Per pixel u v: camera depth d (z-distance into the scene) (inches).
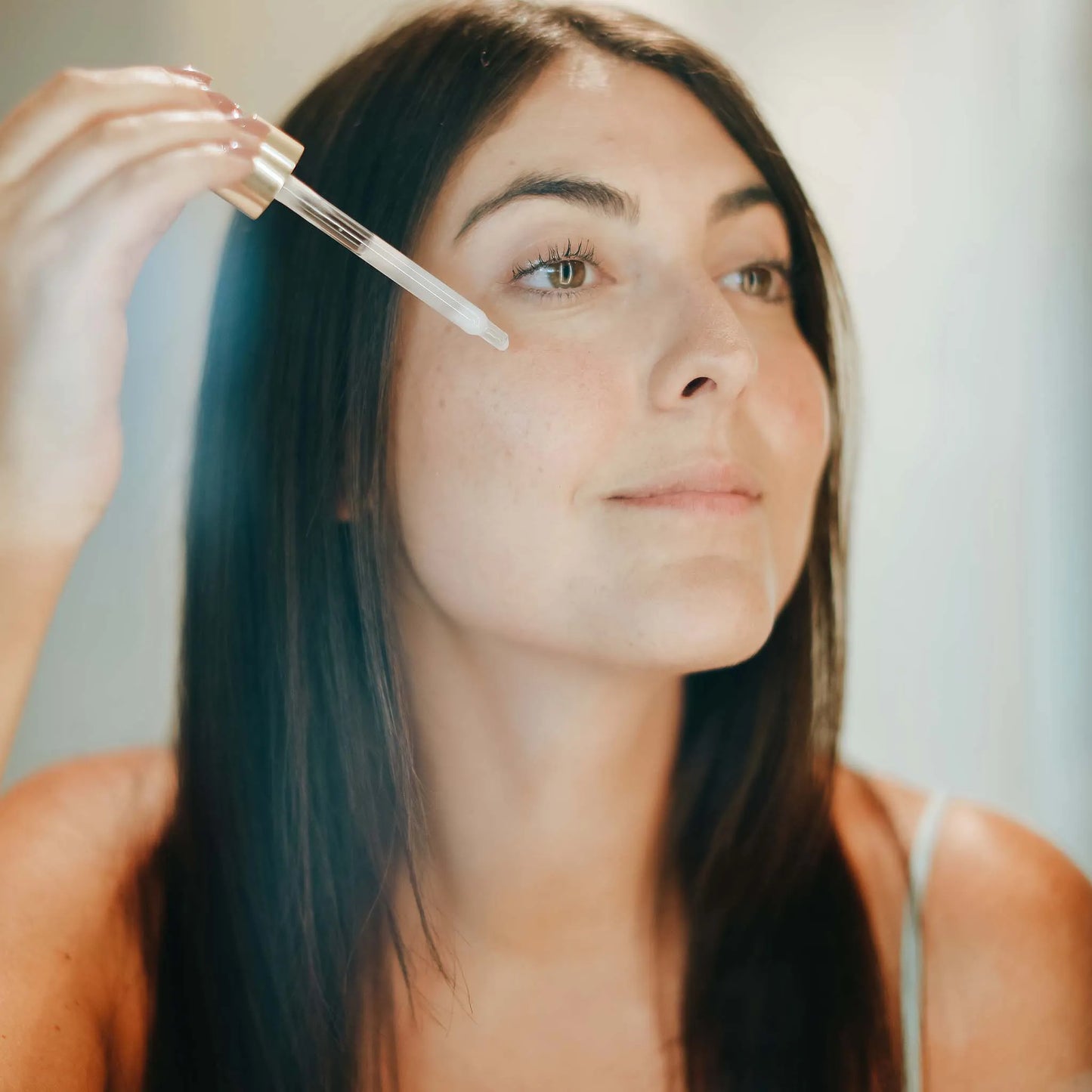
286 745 28.3
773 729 30.8
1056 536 39.7
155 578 39.9
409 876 27.3
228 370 29.2
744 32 39.1
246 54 38.1
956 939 31.0
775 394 25.7
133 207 20.3
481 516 24.3
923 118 39.6
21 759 39.6
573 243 24.4
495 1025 27.8
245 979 28.5
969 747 40.4
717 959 29.1
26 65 37.7
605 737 26.8
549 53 25.3
